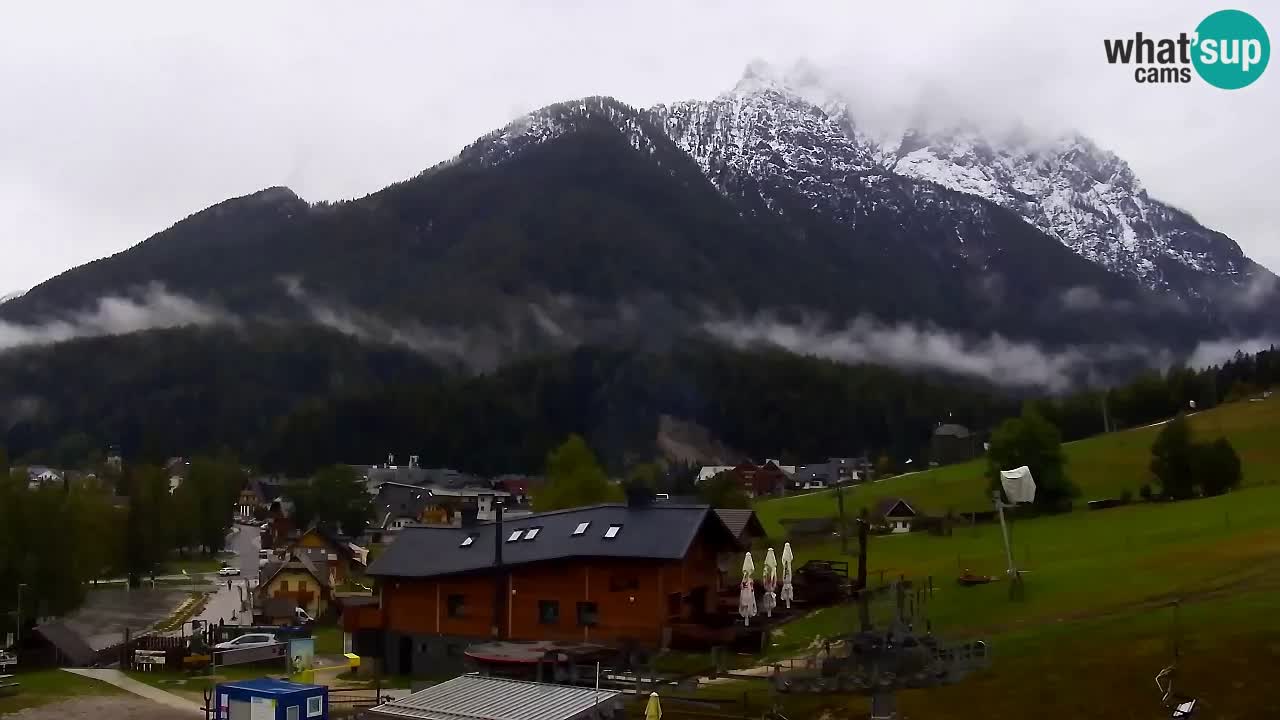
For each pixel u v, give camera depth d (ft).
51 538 275.80
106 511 383.04
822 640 166.20
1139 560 194.49
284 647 202.18
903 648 93.61
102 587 422.00
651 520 178.81
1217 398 626.23
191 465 642.22
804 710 125.80
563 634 176.14
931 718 120.67
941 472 524.52
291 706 111.24
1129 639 137.39
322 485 630.33
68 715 150.10
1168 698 117.91
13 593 258.98
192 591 408.05
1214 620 139.44
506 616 180.86
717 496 370.12
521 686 109.91
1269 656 123.65
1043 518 320.29
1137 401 630.33
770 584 138.41
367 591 395.96
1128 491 351.25
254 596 352.28
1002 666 134.72
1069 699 121.70
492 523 199.00
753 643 164.14
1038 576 192.54
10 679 175.22
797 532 336.90
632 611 171.73
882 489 480.23
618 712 105.70
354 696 159.33
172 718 147.74
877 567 248.52
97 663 220.43
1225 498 303.27
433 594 186.91
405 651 188.14
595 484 303.89
